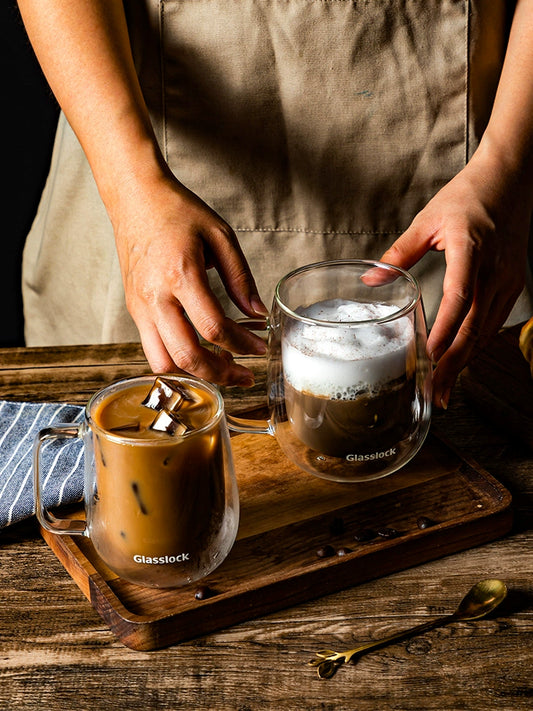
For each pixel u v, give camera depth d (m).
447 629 0.66
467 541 0.73
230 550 0.70
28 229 1.98
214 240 0.74
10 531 0.76
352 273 0.75
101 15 0.86
